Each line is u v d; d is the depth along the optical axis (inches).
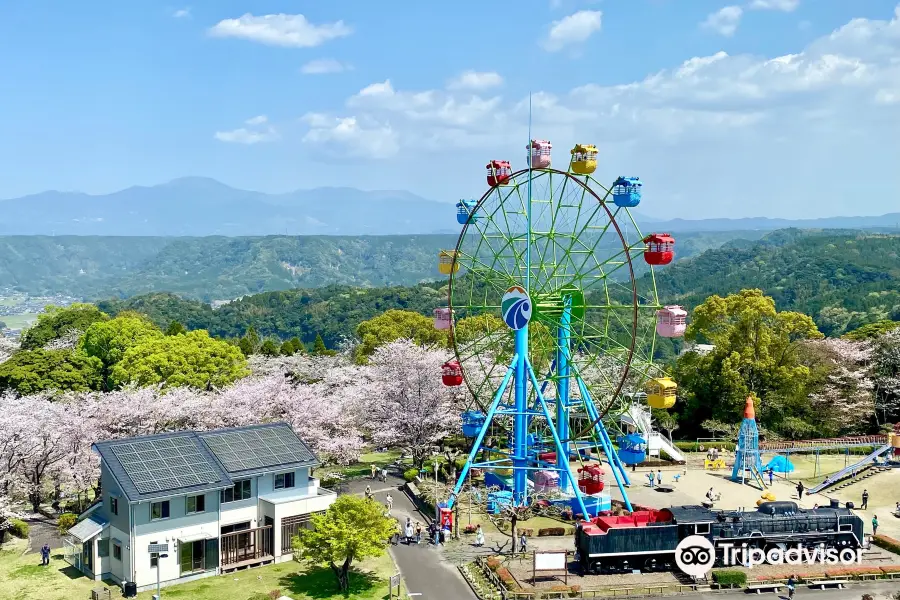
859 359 4079.7
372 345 5113.2
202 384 3828.7
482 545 2413.9
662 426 3981.3
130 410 3019.2
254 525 2274.9
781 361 3946.9
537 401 2952.8
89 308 5866.1
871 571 2158.0
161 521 2066.9
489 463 2704.2
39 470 2733.8
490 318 4606.3
